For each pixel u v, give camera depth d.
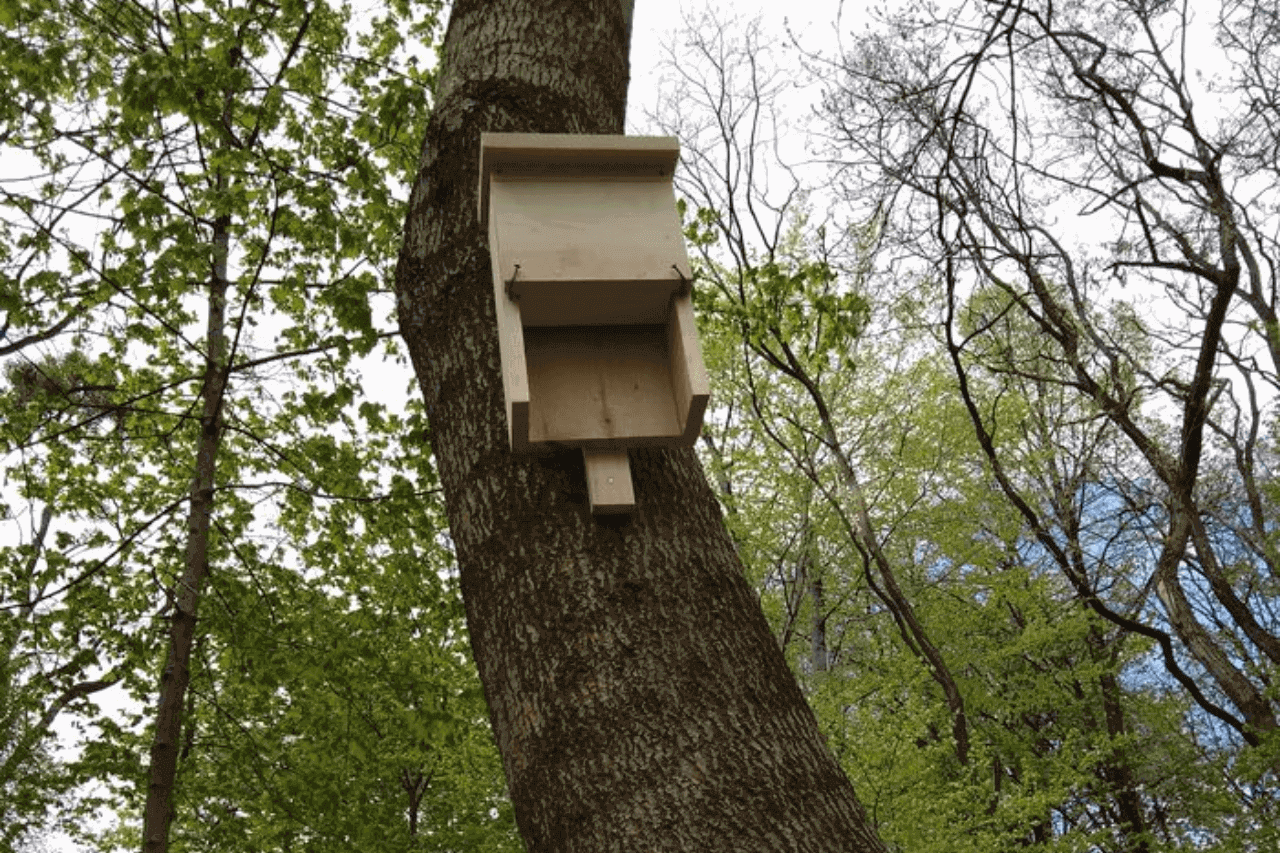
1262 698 9.76
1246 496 12.55
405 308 2.49
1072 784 11.19
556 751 1.86
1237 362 11.45
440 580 9.61
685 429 2.06
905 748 9.04
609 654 1.91
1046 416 13.34
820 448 12.45
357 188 7.71
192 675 9.25
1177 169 8.10
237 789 10.13
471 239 2.43
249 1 7.27
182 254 6.97
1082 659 13.92
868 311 7.38
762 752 1.85
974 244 8.23
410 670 9.30
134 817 12.61
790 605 11.80
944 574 13.77
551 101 2.62
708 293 8.84
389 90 7.00
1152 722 14.12
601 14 2.87
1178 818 14.40
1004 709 13.23
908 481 12.75
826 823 1.80
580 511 2.07
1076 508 12.80
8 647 8.25
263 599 9.11
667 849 1.74
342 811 9.66
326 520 9.52
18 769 9.13
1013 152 7.37
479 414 2.22
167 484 9.59
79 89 6.76
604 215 2.16
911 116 7.10
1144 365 12.14
